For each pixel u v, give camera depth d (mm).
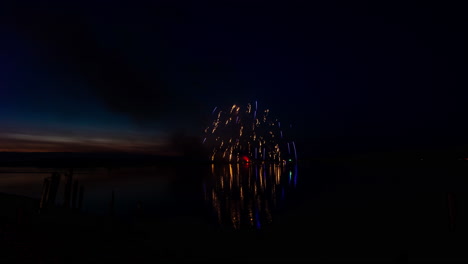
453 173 53406
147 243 12008
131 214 21109
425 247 11797
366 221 17016
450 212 13992
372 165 88938
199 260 10156
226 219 18922
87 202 26625
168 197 30875
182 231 14594
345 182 41000
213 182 49344
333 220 17578
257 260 10383
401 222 16516
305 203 24562
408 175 50594
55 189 20906
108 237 12672
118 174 67250
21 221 14195
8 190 33562
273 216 19672
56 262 9297
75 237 12352
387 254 11078
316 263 10102
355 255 11000
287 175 62781
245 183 47031
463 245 11883
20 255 9750
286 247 11992
